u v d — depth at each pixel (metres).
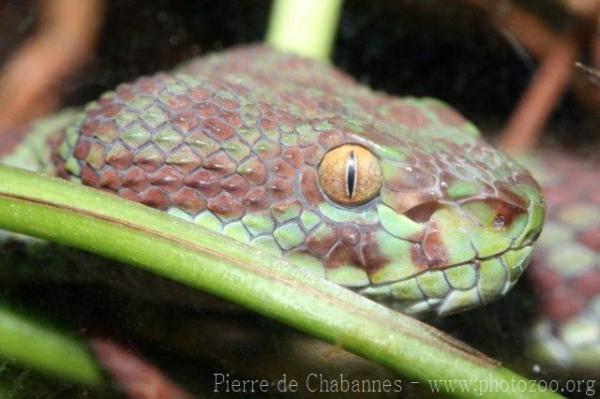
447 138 0.16
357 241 0.15
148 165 0.15
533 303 0.16
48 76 0.19
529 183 0.15
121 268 0.15
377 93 0.17
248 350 0.15
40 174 0.14
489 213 0.15
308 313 0.13
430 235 0.15
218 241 0.14
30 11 0.19
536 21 0.18
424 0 0.19
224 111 0.15
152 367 0.15
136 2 0.19
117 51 0.19
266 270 0.14
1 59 0.19
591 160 0.17
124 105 0.15
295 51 0.17
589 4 0.18
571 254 0.17
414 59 0.19
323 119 0.15
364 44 0.19
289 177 0.15
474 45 0.19
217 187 0.15
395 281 0.15
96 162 0.15
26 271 0.15
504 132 0.18
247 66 0.17
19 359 0.15
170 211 0.15
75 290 0.15
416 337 0.14
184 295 0.15
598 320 0.16
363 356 0.14
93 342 0.15
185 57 0.19
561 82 0.18
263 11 0.19
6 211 0.14
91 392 0.15
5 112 0.18
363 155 0.15
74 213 0.14
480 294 0.15
